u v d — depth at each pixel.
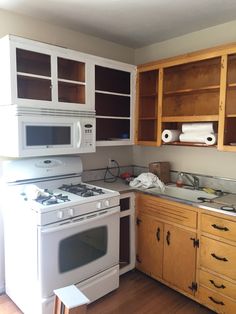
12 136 2.02
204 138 2.34
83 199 2.07
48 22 2.50
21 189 2.25
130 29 2.66
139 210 2.60
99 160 3.03
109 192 2.33
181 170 2.90
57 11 2.26
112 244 2.32
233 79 2.29
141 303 2.24
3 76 2.03
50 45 2.13
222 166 2.57
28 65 2.17
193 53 2.35
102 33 2.78
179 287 2.30
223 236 1.98
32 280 1.95
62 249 1.95
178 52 2.87
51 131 2.16
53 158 2.46
